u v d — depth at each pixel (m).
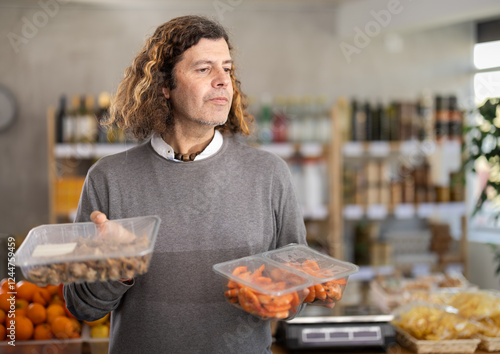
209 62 1.38
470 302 2.02
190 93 1.37
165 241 1.39
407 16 3.58
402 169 3.98
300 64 4.12
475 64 4.26
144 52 1.50
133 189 1.42
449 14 3.34
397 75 4.22
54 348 1.82
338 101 3.82
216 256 1.40
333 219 3.74
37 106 3.83
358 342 1.85
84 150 3.43
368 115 3.74
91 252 1.16
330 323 1.88
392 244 3.87
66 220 3.82
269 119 3.68
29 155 3.84
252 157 1.51
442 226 3.94
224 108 1.39
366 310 2.02
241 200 1.44
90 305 1.34
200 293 1.38
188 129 1.45
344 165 4.12
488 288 4.02
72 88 3.86
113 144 3.43
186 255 1.39
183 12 3.94
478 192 4.15
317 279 1.24
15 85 3.80
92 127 3.43
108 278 1.15
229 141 1.53
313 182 3.76
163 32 1.43
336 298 1.29
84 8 3.85
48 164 3.85
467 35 4.27
